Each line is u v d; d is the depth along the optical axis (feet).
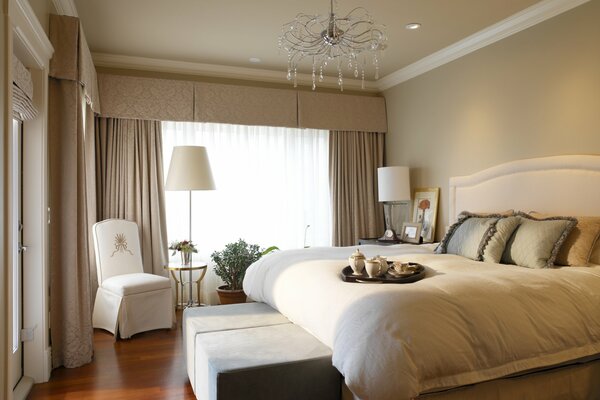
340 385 7.59
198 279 17.11
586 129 11.47
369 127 19.63
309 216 19.15
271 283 10.62
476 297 7.46
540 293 7.91
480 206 14.51
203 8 12.39
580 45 11.61
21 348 9.92
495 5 12.40
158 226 16.48
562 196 11.76
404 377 6.29
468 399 7.19
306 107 18.63
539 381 7.82
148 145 16.61
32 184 10.01
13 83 7.95
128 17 12.96
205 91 17.17
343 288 8.11
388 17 13.14
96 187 15.90
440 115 16.66
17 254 9.66
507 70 13.80
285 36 13.19
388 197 17.40
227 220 17.89
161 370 10.76
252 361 7.37
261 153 18.53
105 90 15.88
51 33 10.56
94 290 15.01
